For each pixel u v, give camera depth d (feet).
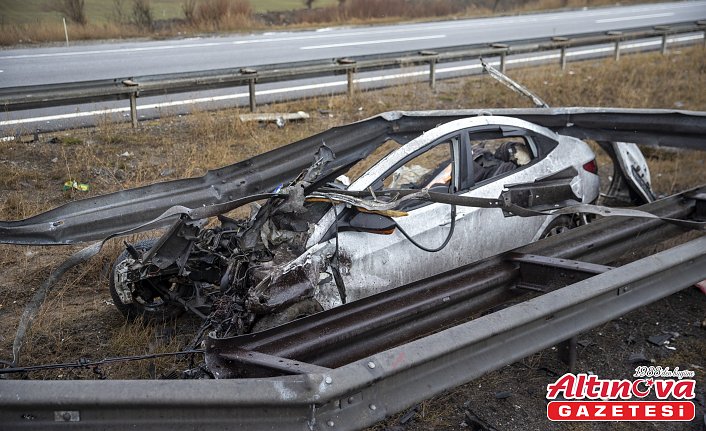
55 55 56.08
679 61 56.29
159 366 17.43
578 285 15.89
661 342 19.11
